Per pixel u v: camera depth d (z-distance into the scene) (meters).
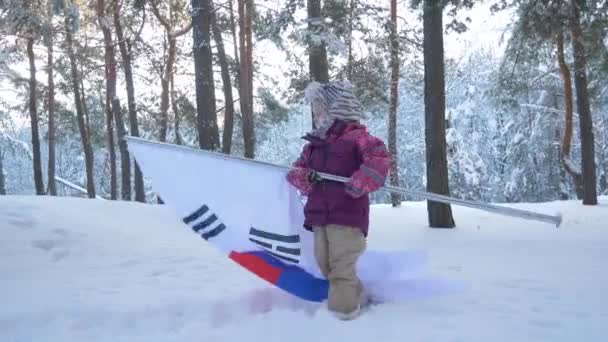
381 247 7.59
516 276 4.85
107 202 10.65
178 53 21.70
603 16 9.97
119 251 6.27
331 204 3.53
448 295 4.03
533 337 3.12
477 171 31.38
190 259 5.82
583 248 7.20
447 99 32.81
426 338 3.06
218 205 3.85
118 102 19.14
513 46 13.78
